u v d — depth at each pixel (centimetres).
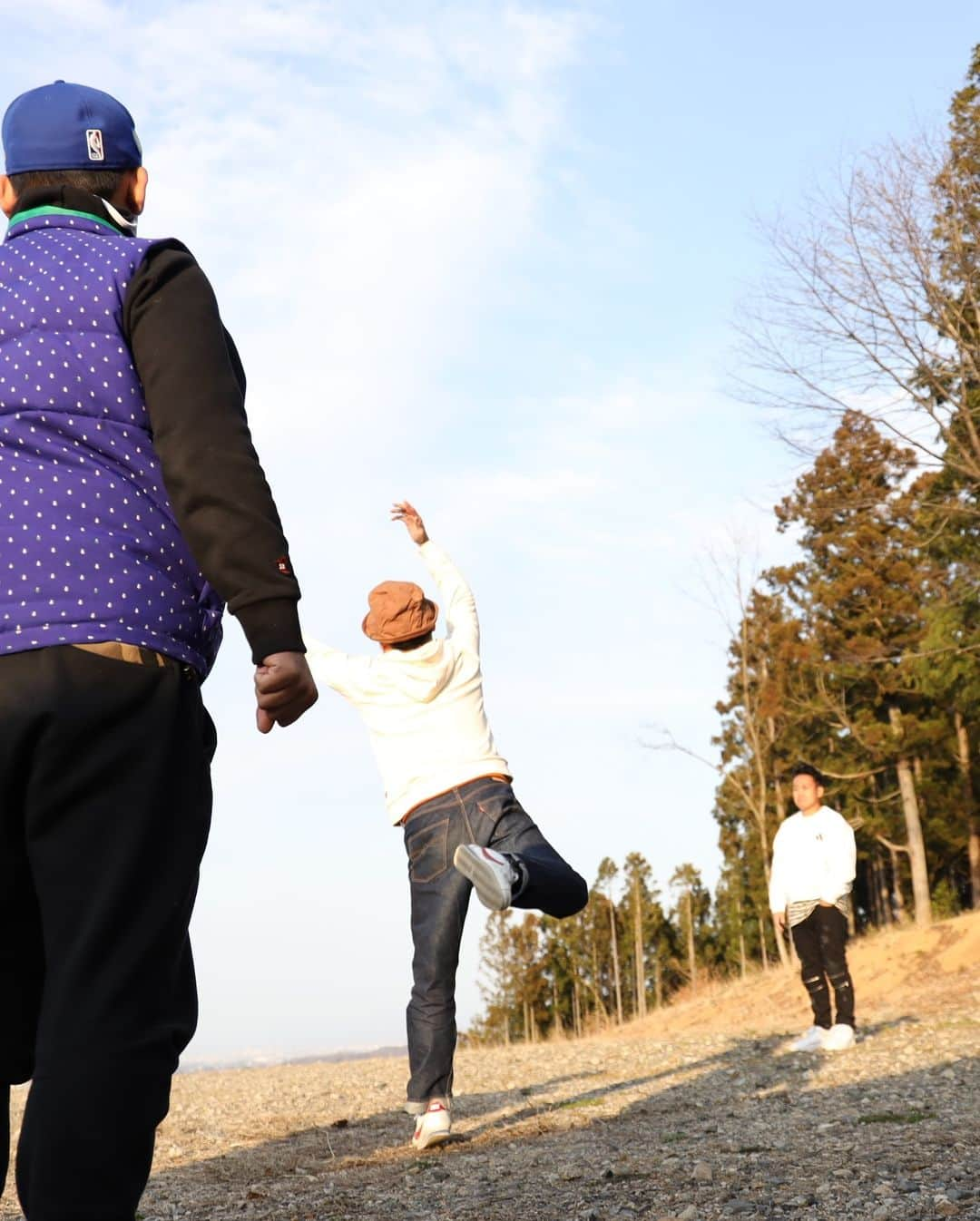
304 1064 1394
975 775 3441
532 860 409
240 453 183
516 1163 481
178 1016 180
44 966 187
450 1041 551
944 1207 330
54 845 173
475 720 546
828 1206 350
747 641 3438
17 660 174
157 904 175
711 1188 390
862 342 2014
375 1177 485
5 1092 192
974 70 2195
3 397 187
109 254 196
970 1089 604
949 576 2686
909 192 1967
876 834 3334
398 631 540
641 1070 898
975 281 1964
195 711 189
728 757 3800
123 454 187
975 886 3338
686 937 5494
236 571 178
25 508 181
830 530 3259
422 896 542
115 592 180
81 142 212
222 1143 652
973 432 2067
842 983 926
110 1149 164
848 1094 636
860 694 3359
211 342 191
